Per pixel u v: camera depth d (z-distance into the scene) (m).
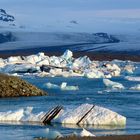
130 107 138.38
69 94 187.38
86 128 95.38
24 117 106.31
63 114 104.12
